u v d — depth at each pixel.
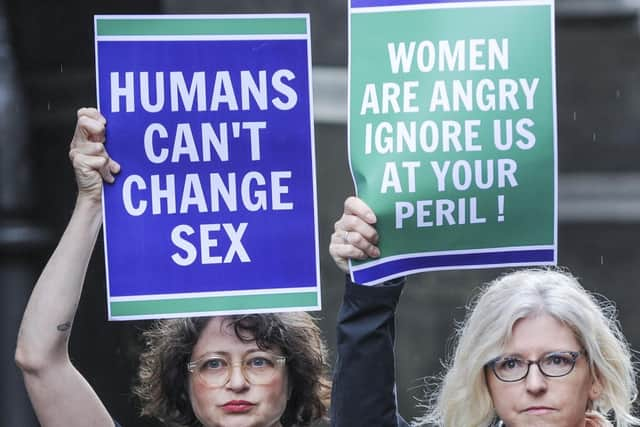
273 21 10.83
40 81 27.41
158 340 11.20
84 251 10.58
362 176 10.50
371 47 10.56
